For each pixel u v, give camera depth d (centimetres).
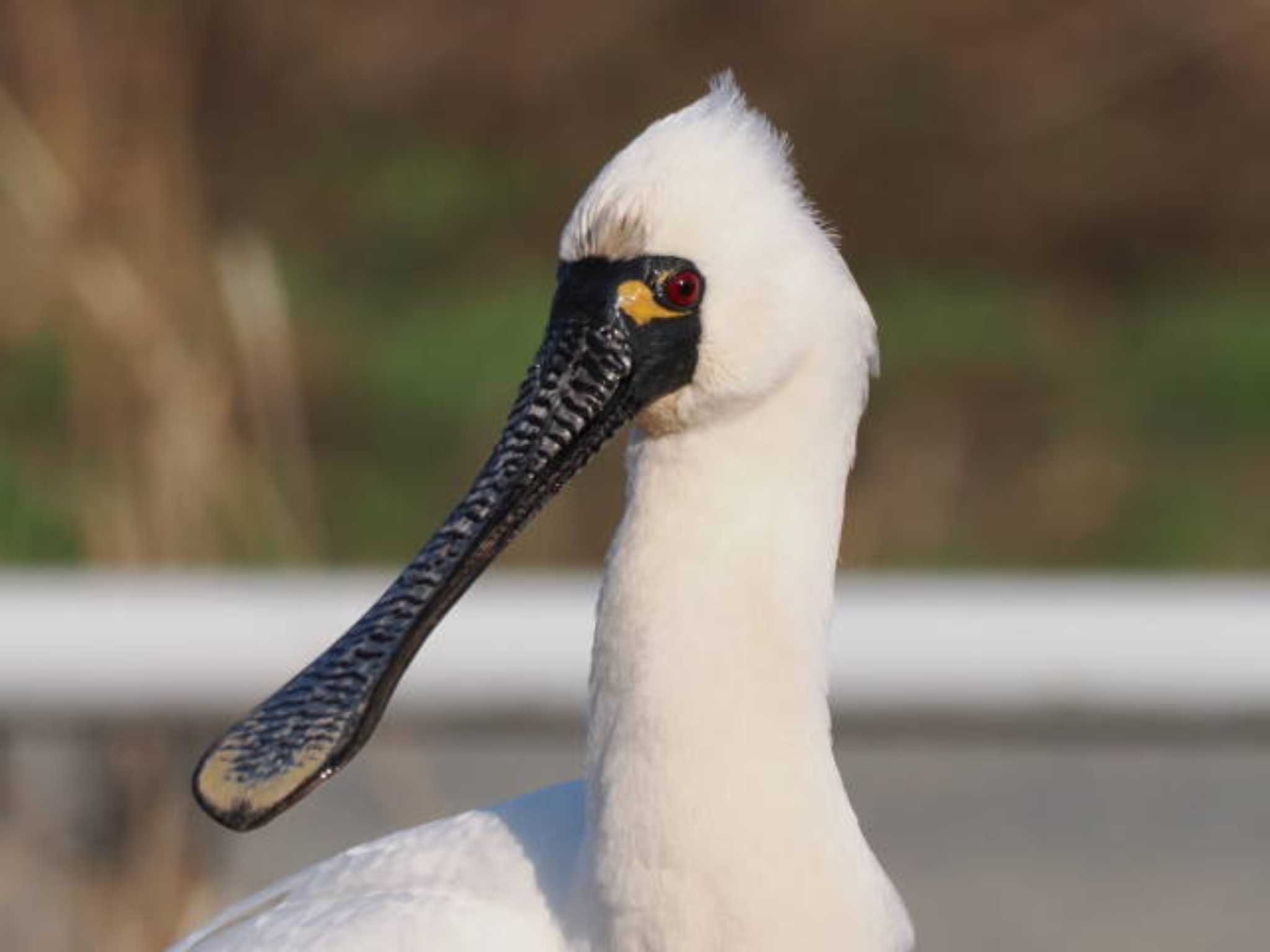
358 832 940
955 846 938
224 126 1898
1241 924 934
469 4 2681
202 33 1247
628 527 661
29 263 1284
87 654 869
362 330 2152
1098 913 932
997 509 1855
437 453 1923
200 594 886
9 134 1115
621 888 649
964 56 2664
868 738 890
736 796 645
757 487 654
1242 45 2628
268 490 1043
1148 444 1988
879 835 937
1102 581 935
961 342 2216
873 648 866
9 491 1316
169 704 876
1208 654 864
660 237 645
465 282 2339
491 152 2595
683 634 649
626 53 2697
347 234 2394
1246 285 2450
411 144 2566
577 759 926
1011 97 2633
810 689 657
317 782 659
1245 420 2053
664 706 646
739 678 648
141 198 1100
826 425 659
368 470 1889
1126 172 2562
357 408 1991
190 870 934
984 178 2567
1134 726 881
